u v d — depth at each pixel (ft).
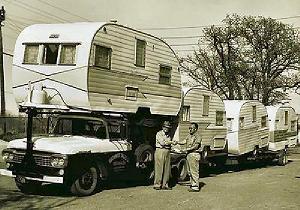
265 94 139.33
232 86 139.33
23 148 33.78
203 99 53.83
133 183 42.83
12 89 39.14
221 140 58.70
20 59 38.60
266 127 74.02
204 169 61.46
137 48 41.60
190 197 35.06
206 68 141.08
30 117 34.91
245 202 33.47
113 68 38.52
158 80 44.78
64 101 36.68
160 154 38.96
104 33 37.47
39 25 39.55
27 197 32.83
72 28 37.47
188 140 39.11
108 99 38.09
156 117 45.85
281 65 145.18
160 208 30.07
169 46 46.73
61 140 34.55
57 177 31.89
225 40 137.39
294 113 87.20
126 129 38.83
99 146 34.99
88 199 32.53
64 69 36.42
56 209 28.53
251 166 76.28
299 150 126.00
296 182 48.14
